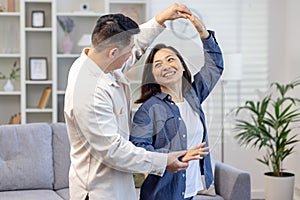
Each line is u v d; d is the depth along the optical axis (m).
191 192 2.33
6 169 4.18
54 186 4.31
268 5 5.71
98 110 2.09
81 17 5.85
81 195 2.26
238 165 5.73
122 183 2.25
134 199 2.31
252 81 5.75
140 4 5.86
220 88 2.18
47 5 5.80
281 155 4.95
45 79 5.75
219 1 5.70
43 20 5.68
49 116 5.91
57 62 5.86
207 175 2.35
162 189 2.30
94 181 2.22
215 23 5.70
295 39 5.45
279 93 5.75
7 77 5.81
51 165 4.31
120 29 2.09
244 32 5.73
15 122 5.67
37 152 4.27
